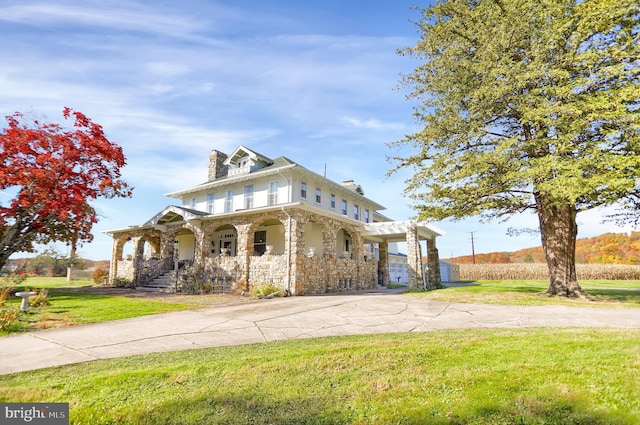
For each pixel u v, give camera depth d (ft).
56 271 115.34
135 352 19.26
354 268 68.80
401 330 25.32
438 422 10.03
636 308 33.86
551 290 44.06
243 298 47.98
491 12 41.93
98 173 51.57
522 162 39.37
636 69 36.70
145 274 68.64
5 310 28.12
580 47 39.63
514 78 39.14
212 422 10.59
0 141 43.80
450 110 45.52
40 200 46.52
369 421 10.31
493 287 58.70
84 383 13.70
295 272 51.21
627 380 12.37
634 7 35.47
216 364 15.85
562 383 12.35
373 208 99.09
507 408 10.67
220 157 87.86
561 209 44.47
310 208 54.60
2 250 48.14
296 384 13.39
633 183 31.94
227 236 77.30
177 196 86.99
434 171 47.01
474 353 16.79
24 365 16.80
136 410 11.41
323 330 25.40
